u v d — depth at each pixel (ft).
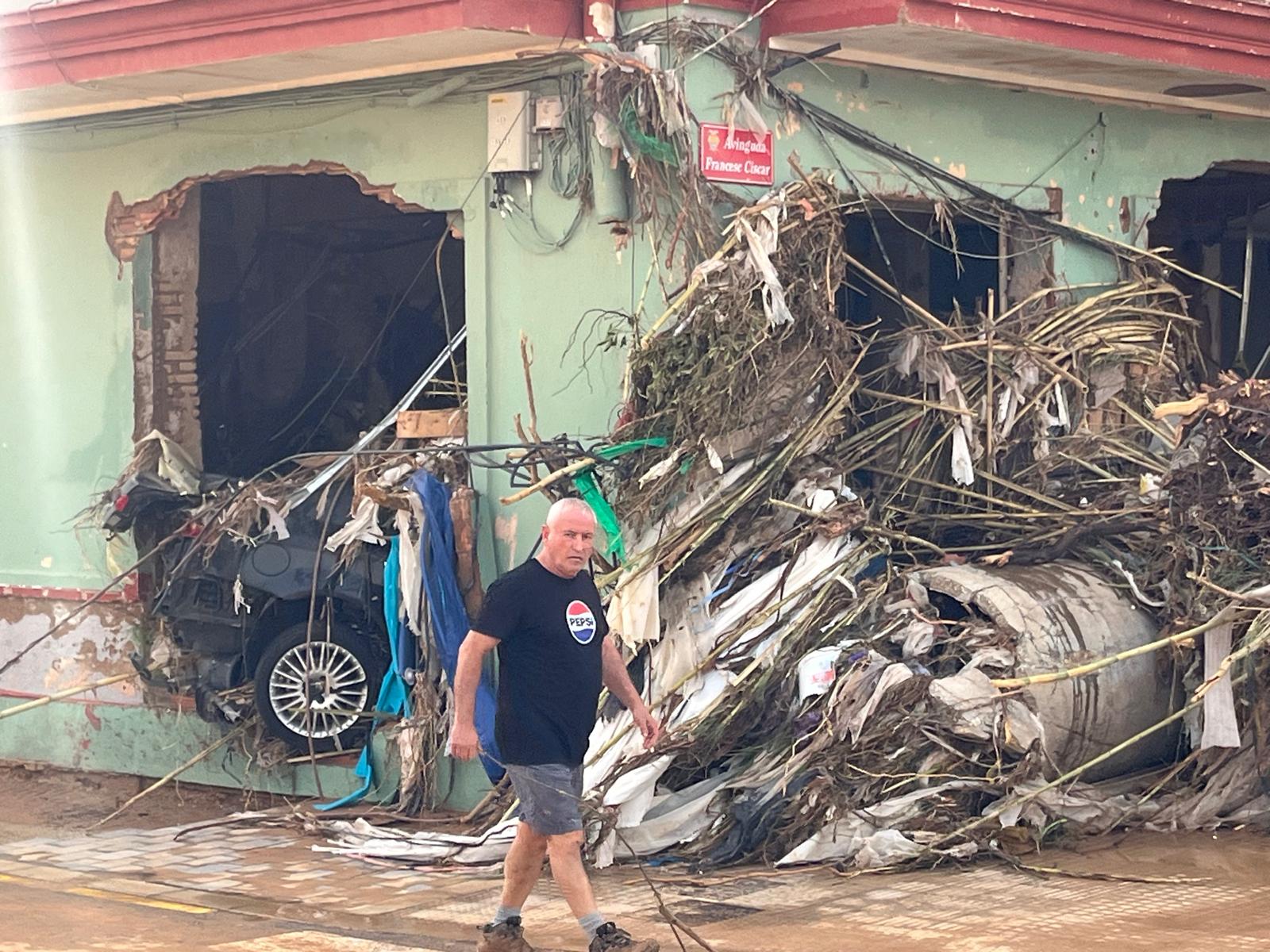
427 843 28.53
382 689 31.60
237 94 33.71
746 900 25.03
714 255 28.78
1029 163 34.65
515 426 31.04
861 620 29.25
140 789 35.01
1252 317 45.62
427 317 41.63
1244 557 29.48
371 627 32.14
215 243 41.73
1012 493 32.19
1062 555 31.37
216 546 32.45
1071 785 28.68
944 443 31.91
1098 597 29.84
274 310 42.50
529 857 21.84
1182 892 25.27
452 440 31.99
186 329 36.55
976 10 29.58
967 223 34.91
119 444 36.27
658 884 26.09
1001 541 31.83
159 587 35.09
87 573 36.40
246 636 33.14
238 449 40.68
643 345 28.22
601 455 28.48
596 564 28.60
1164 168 37.04
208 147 34.68
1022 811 27.68
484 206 31.22
